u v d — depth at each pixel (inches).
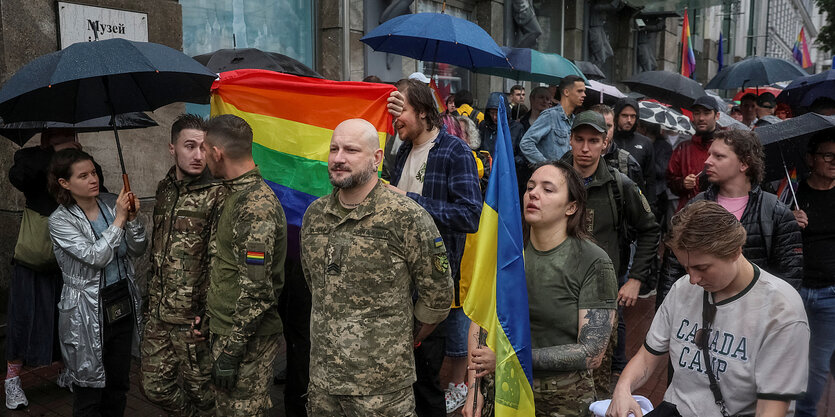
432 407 133.3
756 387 73.4
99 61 103.2
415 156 133.4
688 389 80.1
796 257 114.1
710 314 77.1
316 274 97.5
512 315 88.9
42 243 142.8
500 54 167.5
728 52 948.0
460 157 127.5
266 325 110.3
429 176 128.9
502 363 88.7
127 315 130.9
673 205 258.1
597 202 137.4
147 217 217.9
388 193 96.3
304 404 137.8
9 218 187.0
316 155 136.3
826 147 129.0
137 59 105.0
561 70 266.5
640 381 86.1
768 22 1046.4
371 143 94.7
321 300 96.4
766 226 114.6
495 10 414.3
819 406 75.0
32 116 117.6
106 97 125.2
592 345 90.1
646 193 221.9
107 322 127.0
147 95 128.1
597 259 92.6
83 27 190.2
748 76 333.7
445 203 122.3
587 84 288.4
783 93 227.0
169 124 225.0
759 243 115.5
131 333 133.6
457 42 160.2
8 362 153.4
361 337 93.1
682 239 73.1
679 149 218.5
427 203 121.3
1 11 173.6
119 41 108.2
